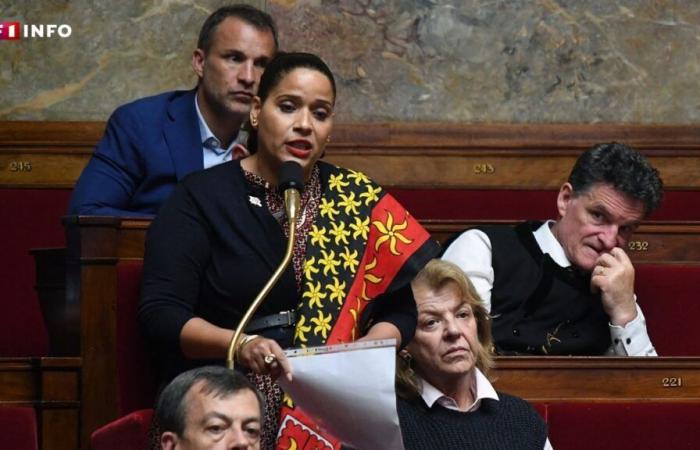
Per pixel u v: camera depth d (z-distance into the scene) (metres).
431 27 11.48
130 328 6.95
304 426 6.06
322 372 5.47
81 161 10.84
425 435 6.47
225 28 8.41
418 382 6.57
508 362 7.15
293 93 6.32
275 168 6.37
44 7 11.24
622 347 7.80
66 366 6.99
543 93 11.48
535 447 6.59
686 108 11.51
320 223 6.41
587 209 7.88
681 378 7.19
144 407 6.93
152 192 8.35
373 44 11.43
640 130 11.38
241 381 5.16
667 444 7.09
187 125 8.49
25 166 10.80
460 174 11.03
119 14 11.29
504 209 10.66
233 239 6.29
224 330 5.95
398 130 11.21
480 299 6.64
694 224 8.39
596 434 7.07
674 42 11.55
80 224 6.96
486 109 11.43
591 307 7.94
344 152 10.97
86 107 11.18
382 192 6.57
